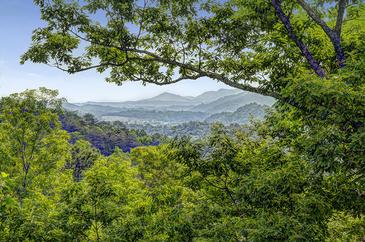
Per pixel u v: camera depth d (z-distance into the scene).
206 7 11.42
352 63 6.92
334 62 10.16
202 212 8.70
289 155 9.03
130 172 20.97
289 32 9.74
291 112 8.48
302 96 6.15
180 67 12.74
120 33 11.11
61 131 26.23
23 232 7.49
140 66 13.05
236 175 8.77
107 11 10.53
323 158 5.68
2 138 23.89
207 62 12.05
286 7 10.52
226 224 7.57
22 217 7.75
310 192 7.13
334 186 7.02
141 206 9.27
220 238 7.27
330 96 5.71
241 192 7.44
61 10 10.36
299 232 5.98
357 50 8.28
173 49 12.52
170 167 23.62
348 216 9.70
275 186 6.70
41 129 24.69
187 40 11.86
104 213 8.88
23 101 23.78
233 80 11.79
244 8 10.59
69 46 11.41
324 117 6.26
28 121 24.08
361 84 6.60
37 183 24.83
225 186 8.83
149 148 25.22
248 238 6.48
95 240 9.07
